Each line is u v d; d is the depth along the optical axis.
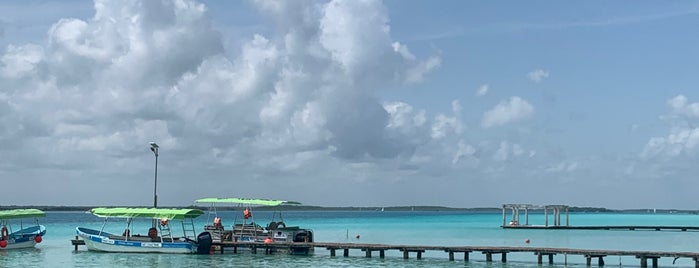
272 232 62.91
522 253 64.81
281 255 60.41
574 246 81.00
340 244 59.88
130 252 60.19
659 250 75.12
